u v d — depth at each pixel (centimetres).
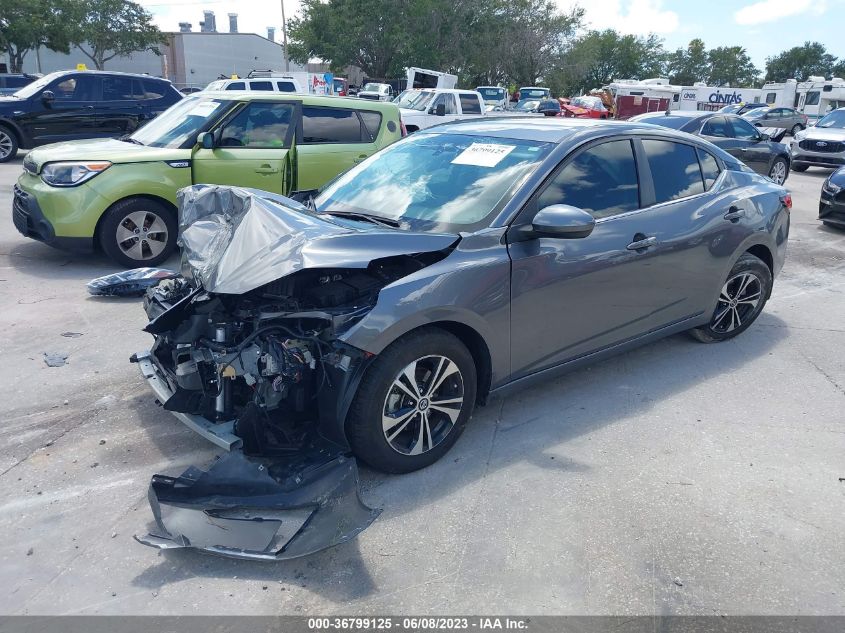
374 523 304
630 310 423
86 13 4034
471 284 335
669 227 432
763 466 359
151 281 599
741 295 519
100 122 1455
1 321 540
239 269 308
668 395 441
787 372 483
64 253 755
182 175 699
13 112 1367
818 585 273
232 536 275
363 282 334
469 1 4525
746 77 10306
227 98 750
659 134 450
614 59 7588
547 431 391
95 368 459
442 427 353
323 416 313
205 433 317
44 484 330
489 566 279
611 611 257
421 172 415
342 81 3462
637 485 339
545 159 383
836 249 888
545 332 378
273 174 739
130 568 275
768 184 533
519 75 5150
